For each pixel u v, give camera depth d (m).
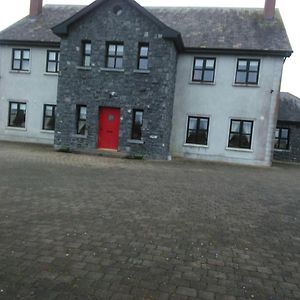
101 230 5.46
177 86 19.53
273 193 9.96
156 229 5.70
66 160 14.16
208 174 13.23
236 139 19.20
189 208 7.32
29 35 21.36
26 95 21.61
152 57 17.16
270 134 18.69
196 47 18.80
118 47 17.81
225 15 21.72
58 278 3.78
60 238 4.99
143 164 14.85
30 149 17.59
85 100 17.97
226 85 19.00
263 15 21.25
